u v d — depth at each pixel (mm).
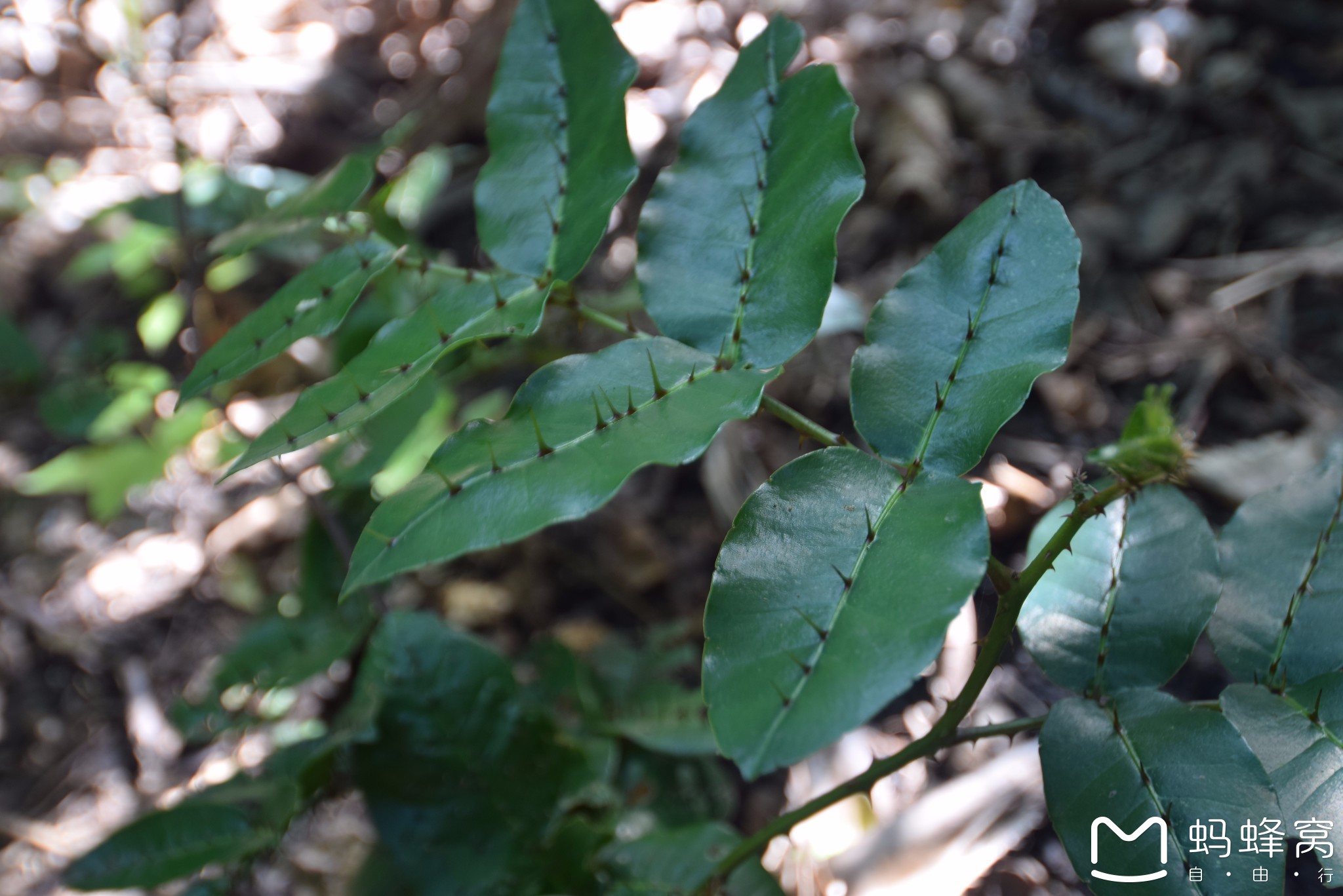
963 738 367
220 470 757
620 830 576
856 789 375
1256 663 374
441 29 1260
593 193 385
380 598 604
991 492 749
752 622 313
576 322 385
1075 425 802
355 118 1209
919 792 605
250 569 861
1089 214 950
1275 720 362
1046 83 1090
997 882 545
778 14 381
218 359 400
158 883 484
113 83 1185
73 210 1121
